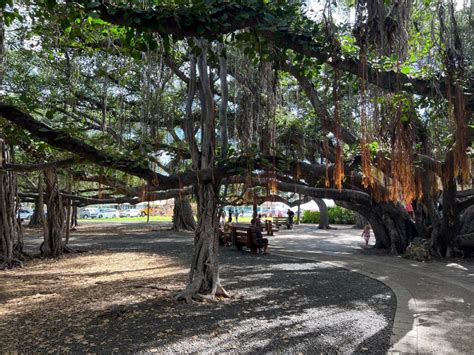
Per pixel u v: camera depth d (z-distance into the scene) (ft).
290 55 25.44
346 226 105.29
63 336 17.25
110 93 36.70
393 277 31.40
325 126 27.61
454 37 19.43
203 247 24.63
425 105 22.79
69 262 40.57
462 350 15.21
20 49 35.63
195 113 30.83
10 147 29.66
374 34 18.88
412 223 48.73
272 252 47.70
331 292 25.59
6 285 29.09
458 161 21.15
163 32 16.15
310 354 14.94
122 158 22.30
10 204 40.04
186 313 20.52
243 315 20.18
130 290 25.95
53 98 35.29
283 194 87.66
